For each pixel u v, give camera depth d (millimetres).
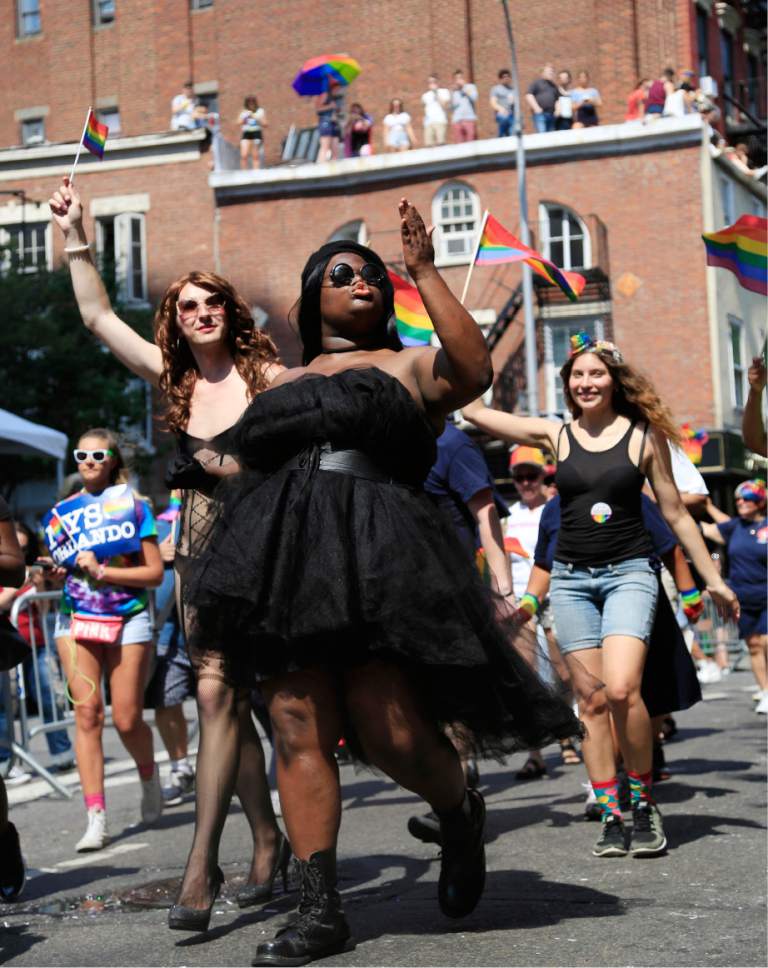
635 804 5422
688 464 7613
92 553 6629
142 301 32094
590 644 5652
